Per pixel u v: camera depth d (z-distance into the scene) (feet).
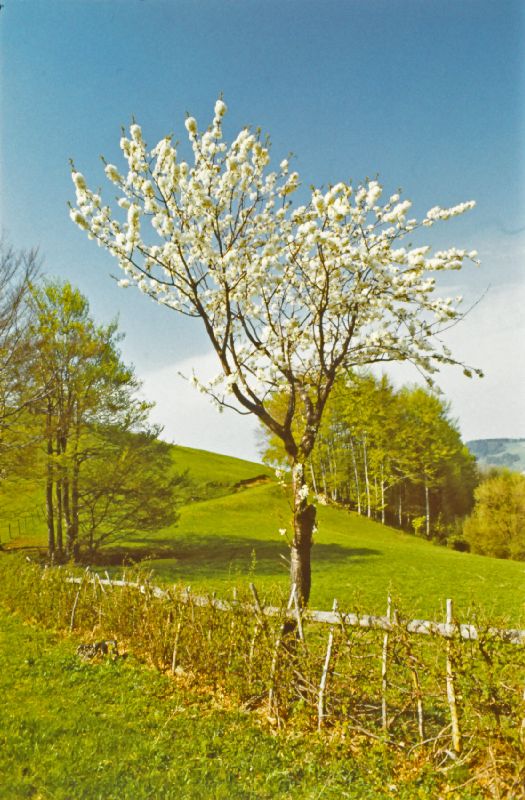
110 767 19.01
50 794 16.98
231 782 18.17
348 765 19.43
